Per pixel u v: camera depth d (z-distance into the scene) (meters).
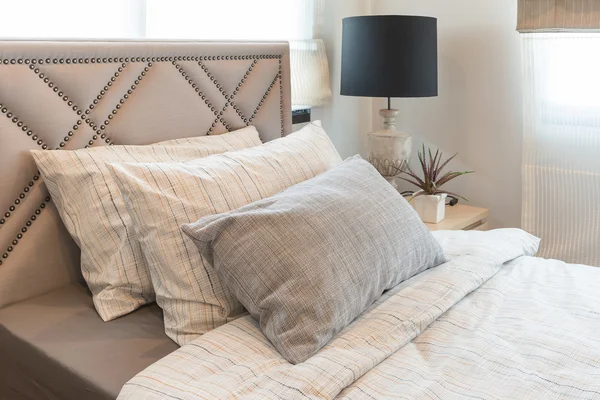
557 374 1.34
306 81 2.96
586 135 2.76
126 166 1.64
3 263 1.80
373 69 2.72
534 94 2.84
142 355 1.52
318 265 1.47
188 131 2.20
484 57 3.04
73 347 1.56
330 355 1.36
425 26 2.72
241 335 1.47
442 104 3.22
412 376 1.33
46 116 1.80
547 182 2.90
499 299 1.73
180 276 1.59
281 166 1.91
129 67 1.99
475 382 1.32
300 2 2.90
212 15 2.54
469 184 3.21
